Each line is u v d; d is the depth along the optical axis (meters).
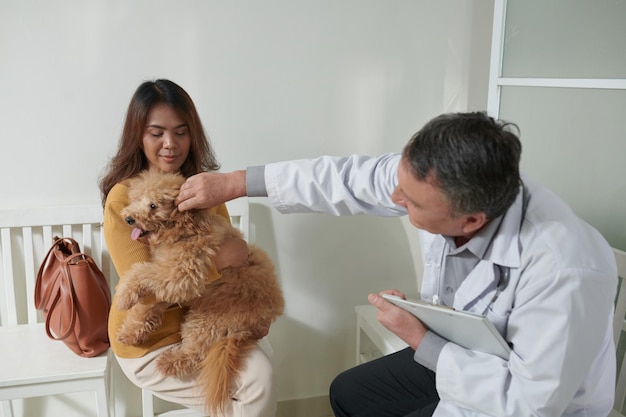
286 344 2.01
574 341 0.93
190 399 1.41
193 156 1.46
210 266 1.22
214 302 1.31
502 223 1.02
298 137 1.83
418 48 1.86
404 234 2.01
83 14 1.58
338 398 1.40
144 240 1.25
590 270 0.94
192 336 1.33
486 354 1.04
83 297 1.48
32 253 1.67
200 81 1.71
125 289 1.19
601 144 1.36
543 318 0.95
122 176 1.42
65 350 1.55
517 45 1.63
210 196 1.24
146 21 1.62
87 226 1.68
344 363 2.08
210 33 1.68
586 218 1.44
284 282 1.95
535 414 0.95
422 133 0.95
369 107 1.86
